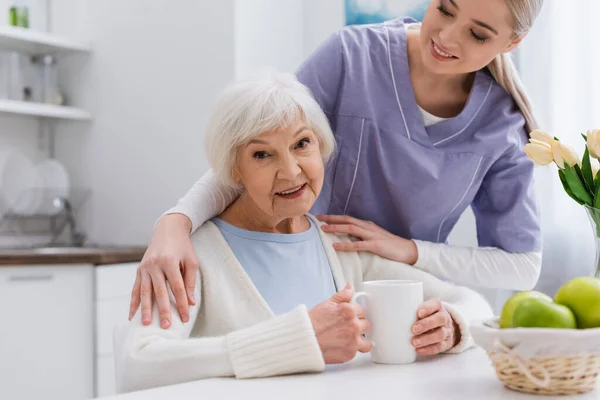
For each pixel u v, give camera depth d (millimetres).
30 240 3098
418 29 1486
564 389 810
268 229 1273
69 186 3234
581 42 2404
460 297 1235
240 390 856
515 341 788
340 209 1489
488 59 1289
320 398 807
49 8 3244
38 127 3203
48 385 2432
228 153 1171
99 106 3139
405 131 1415
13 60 3051
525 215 1447
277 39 2949
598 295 816
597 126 2383
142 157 3010
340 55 1437
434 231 1500
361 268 1346
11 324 2395
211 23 2797
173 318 1071
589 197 1091
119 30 3070
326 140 1225
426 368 978
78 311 2473
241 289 1185
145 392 851
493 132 1421
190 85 2861
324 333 971
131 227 3045
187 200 1244
